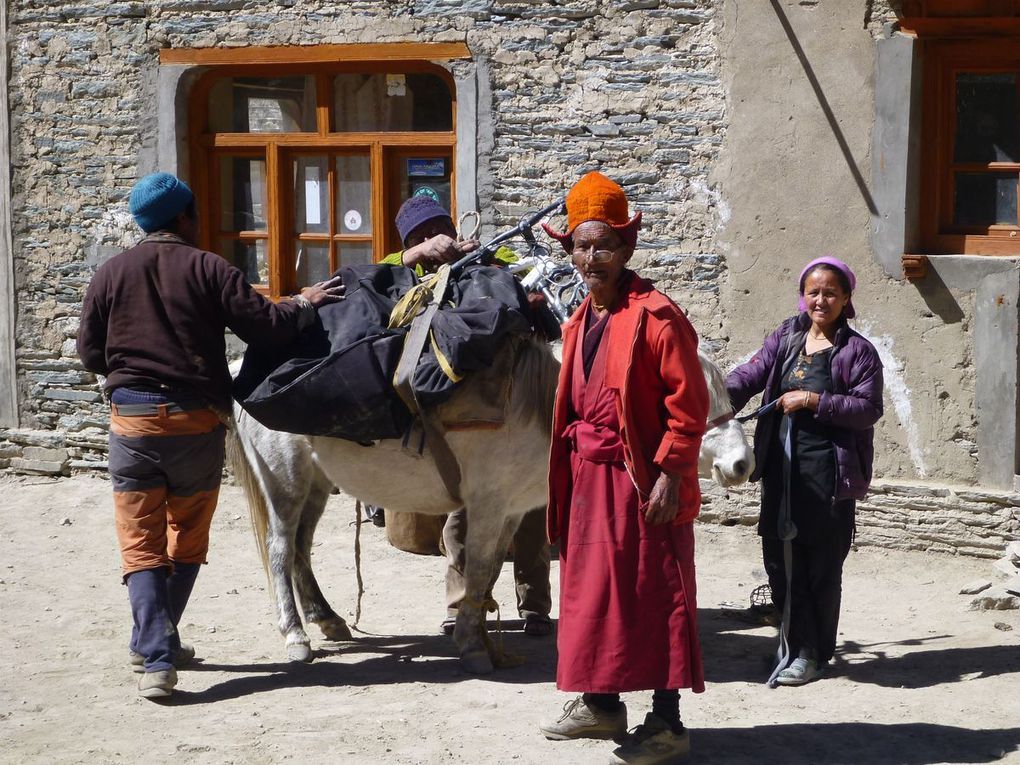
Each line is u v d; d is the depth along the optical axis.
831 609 5.35
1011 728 4.80
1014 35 7.08
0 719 4.98
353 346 5.28
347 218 8.84
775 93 7.50
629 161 7.86
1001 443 7.17
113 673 5.54
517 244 8.09
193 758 4.55
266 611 6.57
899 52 7.21
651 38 7.74
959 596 6.64
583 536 4.36
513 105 8.04
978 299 7.16
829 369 5.23
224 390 5.30
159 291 5.20
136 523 5.21
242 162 9.02
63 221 9.17
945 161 7.40
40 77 9.11
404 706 5.10
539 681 5.44
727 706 5.07
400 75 8.55
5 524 8.27
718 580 7.03
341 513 8.45
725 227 7.70
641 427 4.32
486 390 5.30
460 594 6.14
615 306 4.37
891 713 4.97
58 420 9.32
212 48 8.66
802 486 5.23
